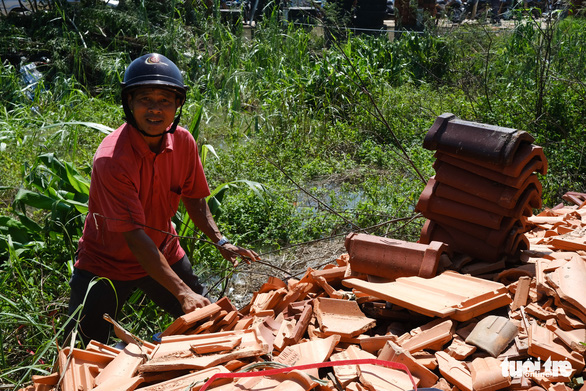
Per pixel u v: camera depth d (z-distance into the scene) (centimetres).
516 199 257
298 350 209
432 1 1452
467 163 266
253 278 449
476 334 209
